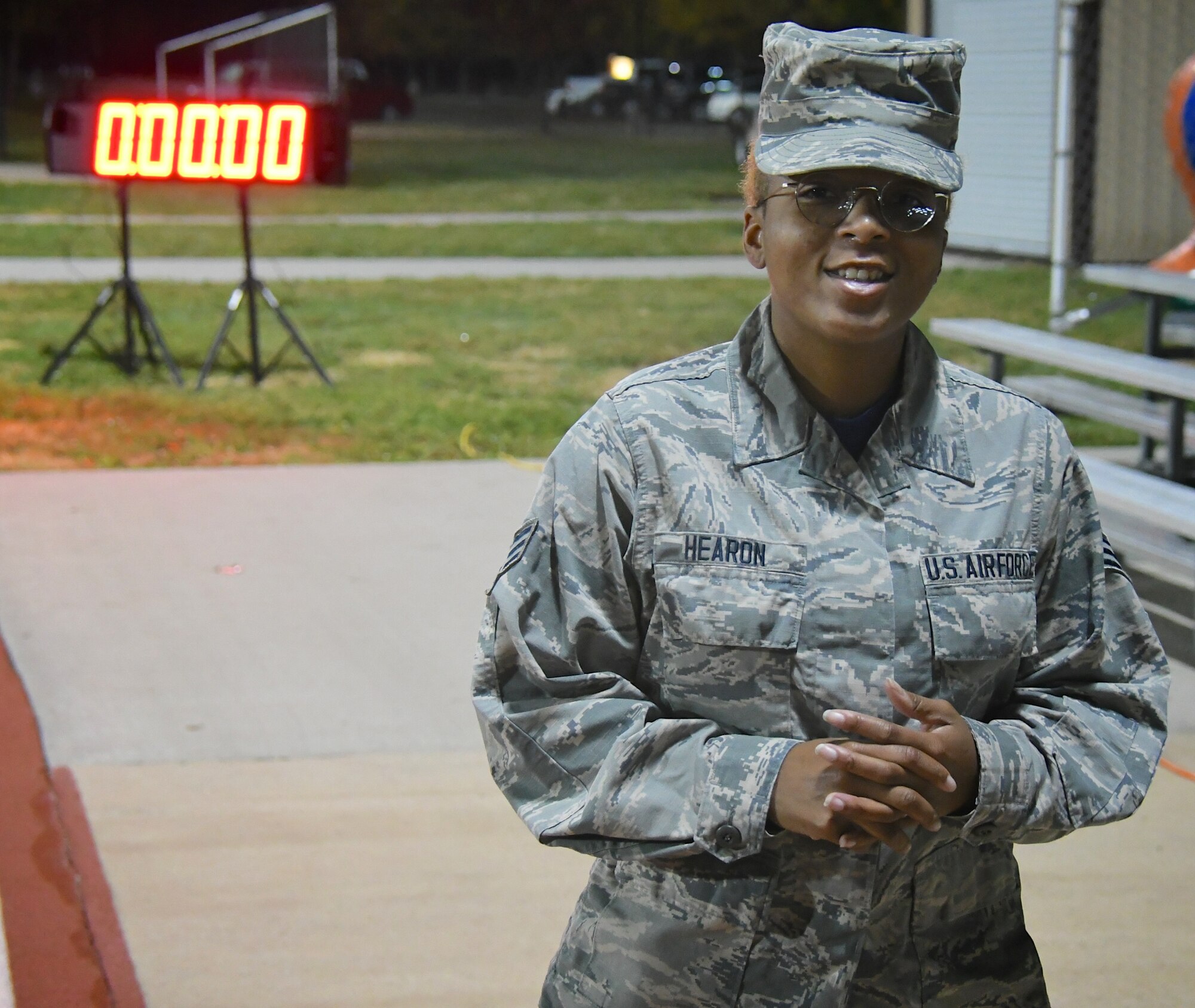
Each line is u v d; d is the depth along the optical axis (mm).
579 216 22328
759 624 1610
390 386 10320
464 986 3223
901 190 1578
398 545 6629
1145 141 15898
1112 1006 3186
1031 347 6703
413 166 31172
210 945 3367
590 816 1592
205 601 5816
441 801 4129
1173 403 6348
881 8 38062
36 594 5863
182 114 9930
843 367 1650
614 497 1651
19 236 18125
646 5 51969
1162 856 3893
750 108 34844
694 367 1706
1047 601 1747
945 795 1563
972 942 1747
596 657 1671
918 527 1645
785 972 1644
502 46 55156
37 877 3648
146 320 10500
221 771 4289
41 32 38469
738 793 1550
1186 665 5246
